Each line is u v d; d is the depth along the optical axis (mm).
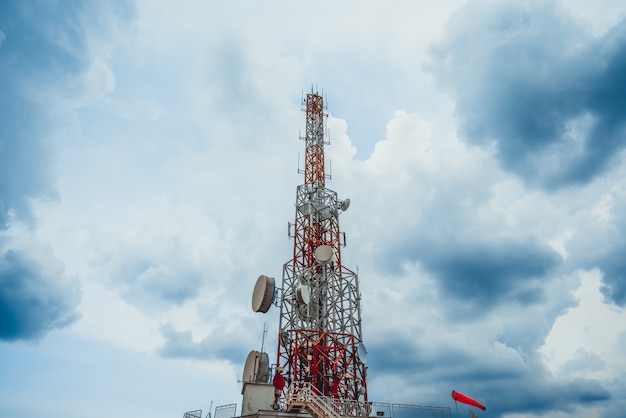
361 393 45812
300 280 53500
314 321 51000
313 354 46469
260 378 44438
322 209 59031
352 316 50969
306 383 43406
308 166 64938
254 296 52281
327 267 54406
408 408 38094
